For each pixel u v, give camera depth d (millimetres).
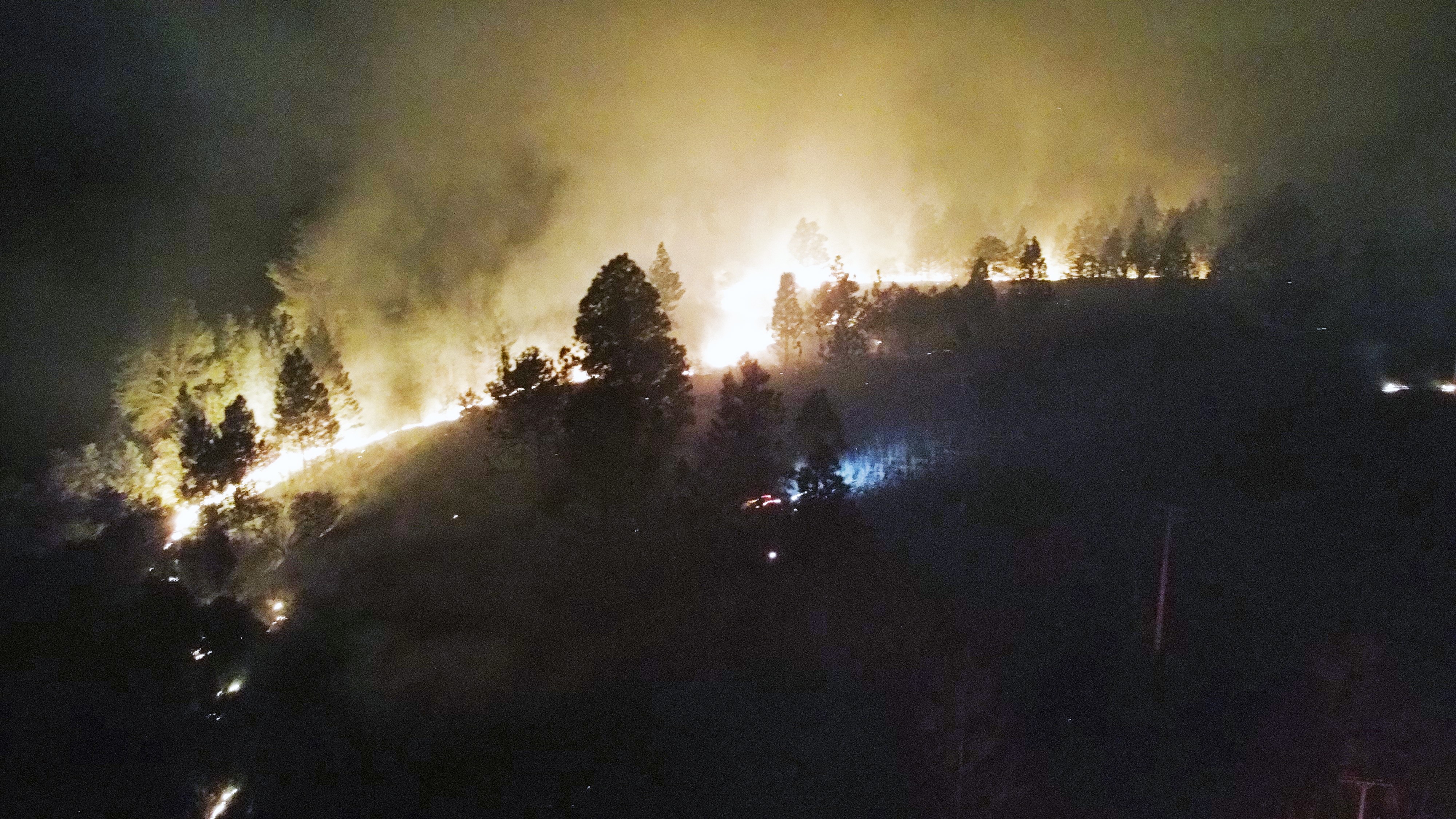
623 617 34156
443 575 39688
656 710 31078
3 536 40000
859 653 31656
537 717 31656
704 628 33031
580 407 35188
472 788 29250
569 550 38312
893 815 25844
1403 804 24516
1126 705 29531
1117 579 35969
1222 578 35469
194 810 29250
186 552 39281
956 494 43406
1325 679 28109
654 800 27891
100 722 29891
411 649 35594
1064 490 43500
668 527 34656
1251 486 43094
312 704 33406
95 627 32844
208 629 34344
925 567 36781
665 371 37094
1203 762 27109
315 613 38438
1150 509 41250
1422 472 43031
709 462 36719
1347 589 34250
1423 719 26656
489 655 34625
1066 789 26484
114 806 28234
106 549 39219
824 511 31156
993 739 26422
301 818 28844
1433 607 32562
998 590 35500
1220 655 31203
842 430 43406
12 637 31562
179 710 31438
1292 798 25406
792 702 30500
